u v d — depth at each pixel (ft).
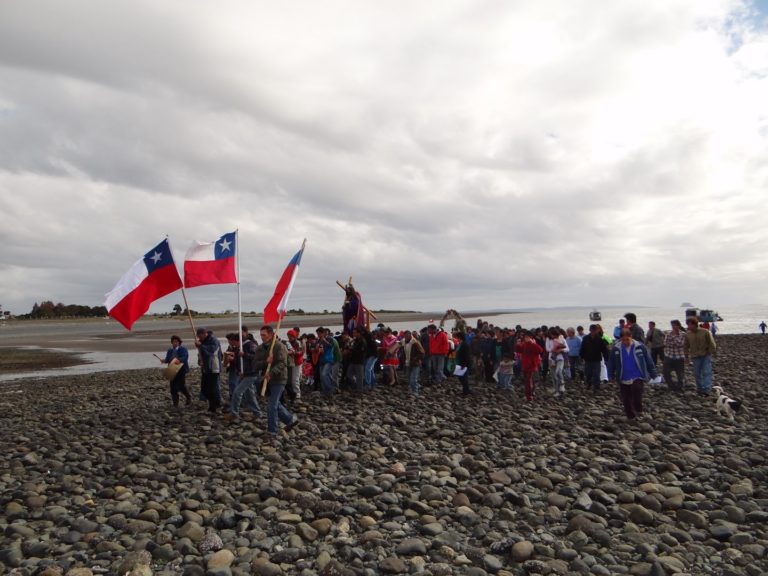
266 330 41.83
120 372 112.88
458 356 62.90
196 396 69.26
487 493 27.86
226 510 24.99
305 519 24.71
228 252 52.54
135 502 27.66
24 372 119.34
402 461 34.99
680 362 61.77
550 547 21.63
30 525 24.59
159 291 50.42
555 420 47.60
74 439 43.83
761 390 64.03
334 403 56.90
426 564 20.35
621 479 30.30
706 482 29.66
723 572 19.61
